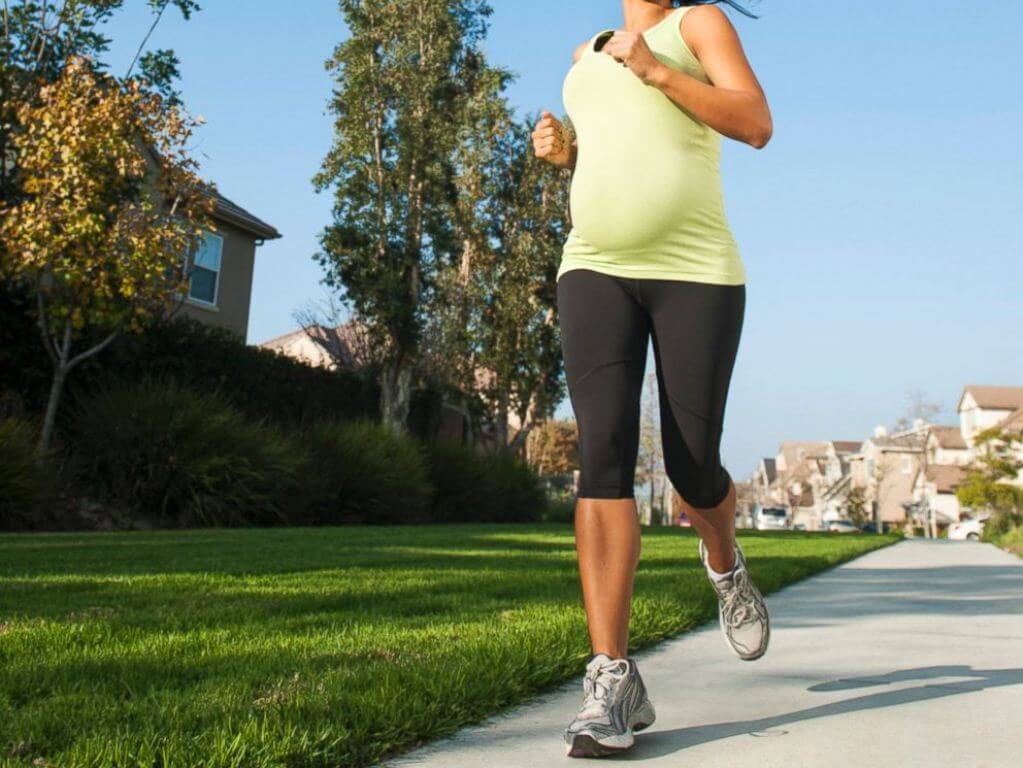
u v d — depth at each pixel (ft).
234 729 6.82
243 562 22.88
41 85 45.24
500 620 13.28
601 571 7.68
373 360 76.33
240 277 77.05
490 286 95.96
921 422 245.86
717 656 12.11
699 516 8.39
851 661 11.97
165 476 45.73
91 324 48.03
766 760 7.12
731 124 7.33
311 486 54.08
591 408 7.79
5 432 39.63
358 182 77.46
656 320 7.91
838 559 35.55
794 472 340.18
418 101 81.05
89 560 22.49
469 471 75.25
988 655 12.60
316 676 8.91
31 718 7.11
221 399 55.16
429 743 7.53
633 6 8.39
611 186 7.73
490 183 95.86
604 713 7.13
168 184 46.85
